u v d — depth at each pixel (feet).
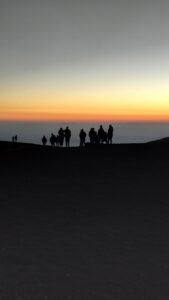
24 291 26.81
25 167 85.05
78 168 82.64
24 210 48.49
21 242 36.40
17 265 31.14
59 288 27.20
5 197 55.98
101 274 29.43
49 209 48.75
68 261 31.86
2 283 27.99
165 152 108.78
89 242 36.32
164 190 59.57
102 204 51.24
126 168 81.30
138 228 40.55
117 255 33.12
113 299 25.68
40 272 29.81
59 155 105.70
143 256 32.86
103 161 92.43
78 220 43.78
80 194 57.72
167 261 31.81
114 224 42.06
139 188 61.31
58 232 39.29
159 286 27.48
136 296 26.09
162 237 37.65
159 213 46.47
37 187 63.21
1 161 95.40
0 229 40.37
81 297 25.96
